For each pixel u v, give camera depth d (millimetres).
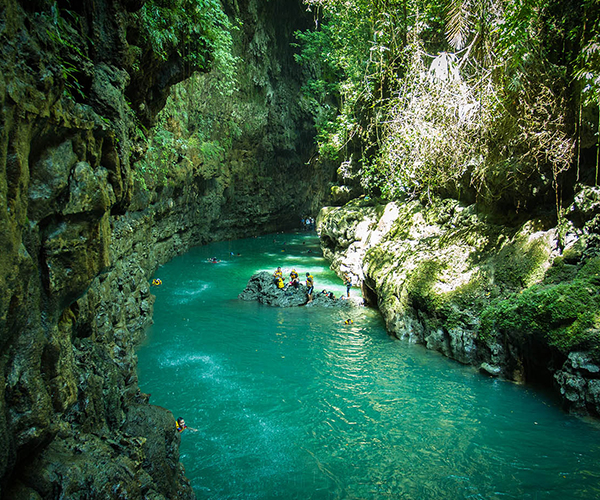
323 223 27266
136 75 7898
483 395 10367
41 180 3236
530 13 9117
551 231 11312
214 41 10297
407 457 8117
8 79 2582
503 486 7301
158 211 23812
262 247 34531
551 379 10375
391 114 13039
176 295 19641
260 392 10656
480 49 10617
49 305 3434
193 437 8680
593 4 9531
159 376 11422
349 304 18516
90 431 4527
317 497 7039
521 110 10656
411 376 11469
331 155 27422
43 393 3137
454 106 10352
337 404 10094
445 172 12945
